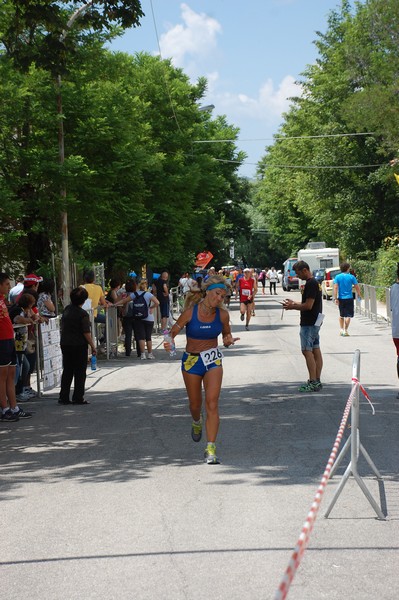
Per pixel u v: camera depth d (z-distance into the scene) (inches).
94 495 314.0
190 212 1526.8
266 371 708.0
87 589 211.8
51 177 871.1
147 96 1589.6
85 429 465.4
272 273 2881.4
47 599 205.9
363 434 414.6
